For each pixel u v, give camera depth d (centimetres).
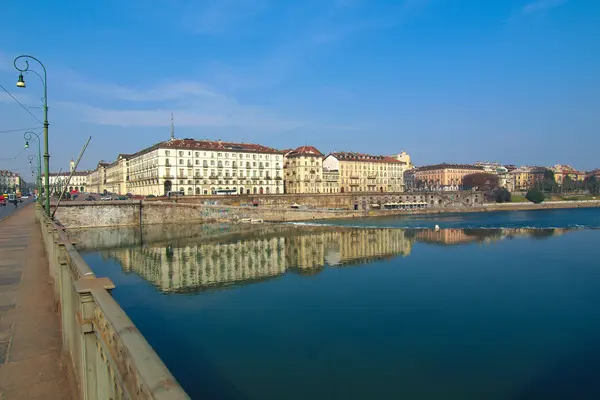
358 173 16475
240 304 3344
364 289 3812
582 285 3891
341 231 8869
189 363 2217
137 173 13900
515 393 1897
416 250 6238
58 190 8188
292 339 2550
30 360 1059
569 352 2336
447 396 1869
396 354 2317
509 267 4812
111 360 555
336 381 2002
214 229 9100
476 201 17100
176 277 4447
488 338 2548
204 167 12656
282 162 14325
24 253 2595
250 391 1914
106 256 5788
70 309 1004
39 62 2602
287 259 5569
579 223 10344
